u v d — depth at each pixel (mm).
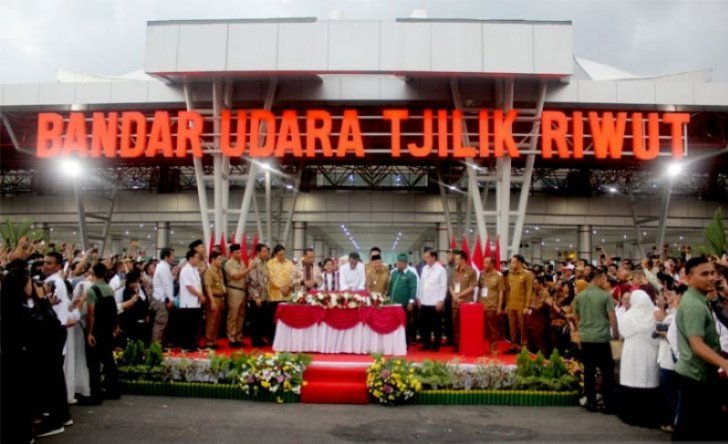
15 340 6094
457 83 19500
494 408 9188
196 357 10727
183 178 42625
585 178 39625
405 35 18516
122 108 21578
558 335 11906
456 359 10336
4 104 21672
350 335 11648
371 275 13492
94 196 41125
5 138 28812
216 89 19438
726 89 20578
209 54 18625
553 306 12000
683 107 20578
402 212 38250
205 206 20359
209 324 12414
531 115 20859
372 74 19031
